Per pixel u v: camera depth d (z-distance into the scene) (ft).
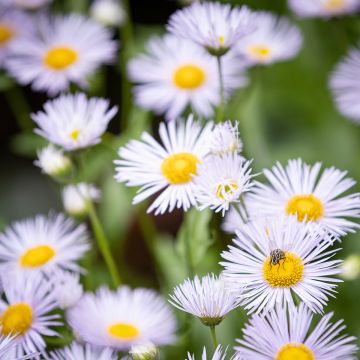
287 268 1.34
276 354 1.31
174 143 1.48
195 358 1.63
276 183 1.45
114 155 1.75
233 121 1.84
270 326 1.33
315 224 1.41
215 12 1.56
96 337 1.45
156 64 1.86
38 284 1.49
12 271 1.58
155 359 1.38
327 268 1.34
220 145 1.41
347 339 1.32
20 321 1.46
